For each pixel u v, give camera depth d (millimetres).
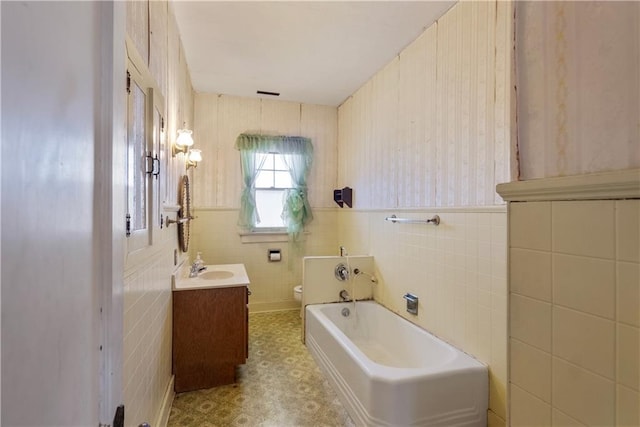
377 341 2879
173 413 1955
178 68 2508
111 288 592
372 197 3289
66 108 444
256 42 2633
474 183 1936
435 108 2305
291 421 1881
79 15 483
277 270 4023
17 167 347
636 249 609
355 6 2148
